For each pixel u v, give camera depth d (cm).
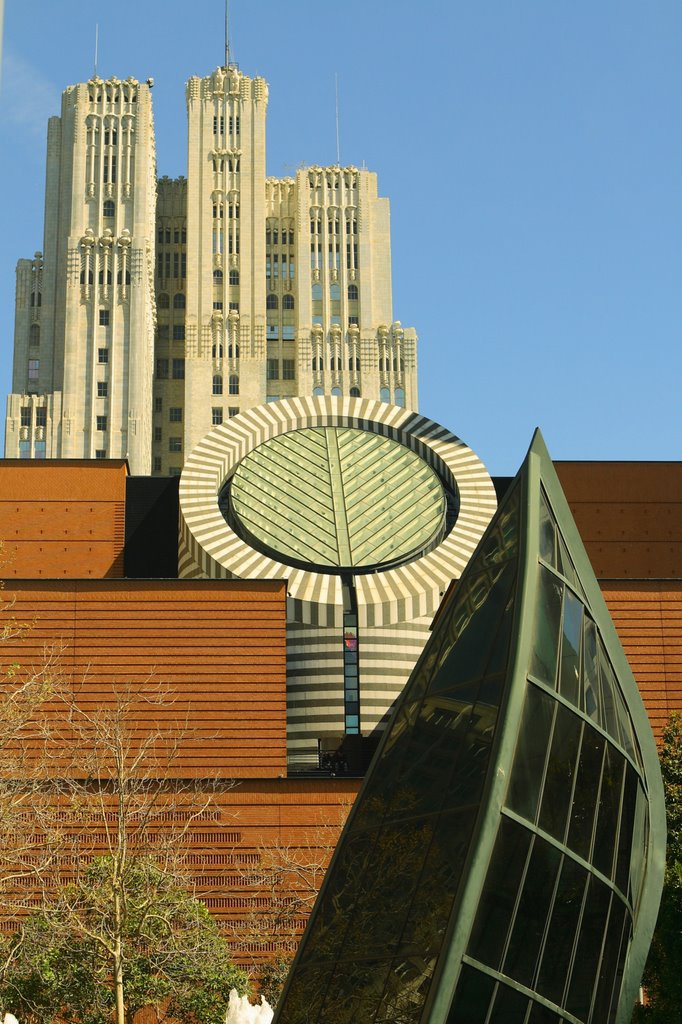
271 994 5100
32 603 6266
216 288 18862
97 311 17788
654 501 7850
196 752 6078
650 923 2484
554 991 2247
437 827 2347
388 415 8256
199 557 7075
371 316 19200
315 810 5806
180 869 5241
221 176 19188
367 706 6856
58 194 18888
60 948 4597
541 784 2305
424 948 2200
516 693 2316
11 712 4684
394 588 7012
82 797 5144
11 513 7425
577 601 2575
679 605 6462
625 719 2600
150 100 18750
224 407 18362
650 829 2567
